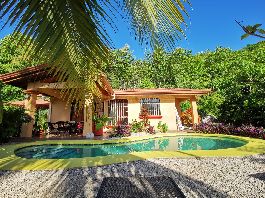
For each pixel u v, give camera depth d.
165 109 18.80
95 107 2.99
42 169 5.42
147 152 7.32
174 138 14.33
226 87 16.38
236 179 4.56
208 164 5.79
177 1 1.96
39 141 11.01
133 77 33.19
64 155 9.68
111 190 2.92
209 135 13.63
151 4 1.94
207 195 3.71
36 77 12.43
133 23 2.03
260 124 13.94
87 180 4.55
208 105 22.25
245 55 22.55
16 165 5.81
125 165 5.71
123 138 12.45
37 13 1.95
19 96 21.62
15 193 3.94
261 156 6.63
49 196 3.78
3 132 10.72
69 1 2.07
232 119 15.54
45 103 21.19
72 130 15.69
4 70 20.34
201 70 31.31
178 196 2.68
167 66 29.88
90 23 2.10
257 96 13.82
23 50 1.97
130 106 18.61
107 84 10.98
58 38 2.04
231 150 7.54
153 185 3.14
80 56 2.21
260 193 3.79
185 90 18.19
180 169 5.33
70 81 2.32
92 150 10.80
